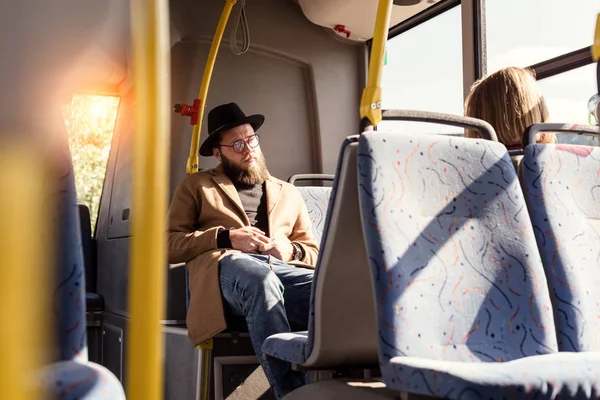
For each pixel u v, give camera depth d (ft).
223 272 9.27
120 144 13.00
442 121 6.31
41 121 1.80
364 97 6.10
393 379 4.97
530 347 5.67
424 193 5.75
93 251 13.93
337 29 14.20
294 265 10.60
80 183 13.60
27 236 1.75
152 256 1.79
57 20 1.69
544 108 7.35
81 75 1.79
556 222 6.36
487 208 5.96
